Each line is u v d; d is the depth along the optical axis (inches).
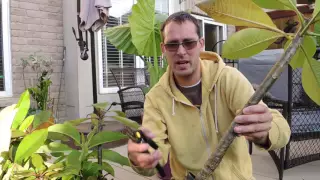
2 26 156.1
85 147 33.2
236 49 26.3
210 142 45.5
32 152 29.9
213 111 45.7
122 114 39.4
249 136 24.5
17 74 159.8
